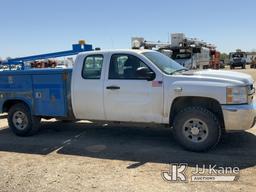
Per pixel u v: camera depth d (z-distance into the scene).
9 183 5.29
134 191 4.80
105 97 7.08
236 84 6.15
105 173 5.55
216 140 6.29
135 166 5.82
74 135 8.23
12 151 7.09
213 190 4.74
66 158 6.44
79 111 7.43
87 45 9.53
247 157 6.05
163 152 6.53
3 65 10.70
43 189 5.00
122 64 7.00
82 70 7.33
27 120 8.12
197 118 6.31
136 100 6.82
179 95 6.42
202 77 6.38
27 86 7.95
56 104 7.66
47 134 8.45
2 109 8.34
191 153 6.39
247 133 7.67
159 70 6.66
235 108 6.10
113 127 8.89
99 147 7.07
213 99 6.25
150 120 6.79
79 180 5.29
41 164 6.15
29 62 11.23
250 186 4.84
